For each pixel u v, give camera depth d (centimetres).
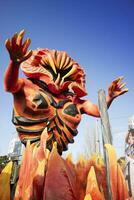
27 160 459
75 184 426
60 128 548
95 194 415
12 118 543
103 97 514
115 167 438
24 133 524
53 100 555
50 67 599
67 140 560
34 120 525
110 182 431
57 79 577
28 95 529
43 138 466
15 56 454
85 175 474
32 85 550
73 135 573
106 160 451
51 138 529
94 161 518
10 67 471
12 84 495
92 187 420
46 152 457
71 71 605
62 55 611
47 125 529
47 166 420
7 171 458
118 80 636
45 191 388
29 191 408
